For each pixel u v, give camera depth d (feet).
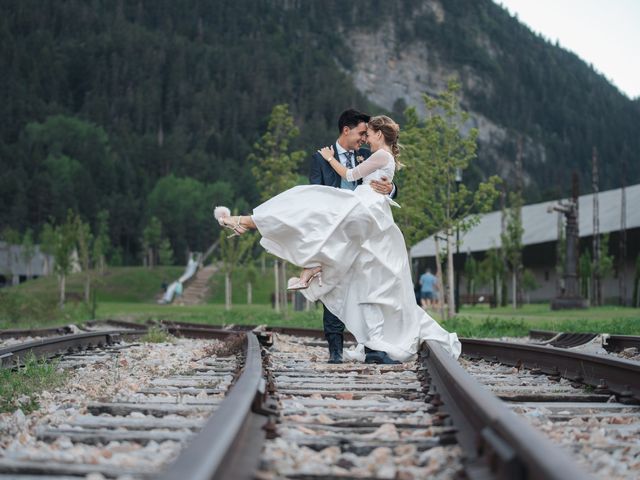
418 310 30.91
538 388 23.30
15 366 29.07
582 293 173.58
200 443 10.27
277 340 44.06
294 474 11.52
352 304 30.19
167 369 28.84
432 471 11.94
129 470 11.75
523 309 146.51
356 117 30.53
